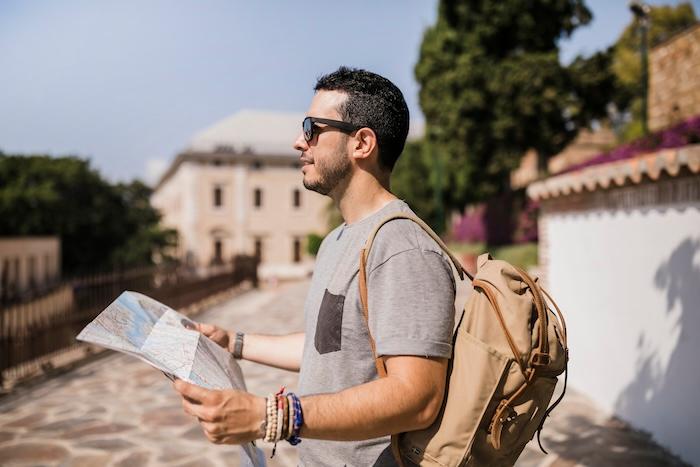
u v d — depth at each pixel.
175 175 51.03
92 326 1.32
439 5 20.81
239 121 48.22
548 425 4.89
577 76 18.12
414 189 30.53
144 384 6.84
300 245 45.59
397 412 1.17
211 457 4.46
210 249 44.06
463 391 1.27
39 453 4.55
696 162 3.80
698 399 3.92
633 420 4.82
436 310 1.25
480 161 20.34
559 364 1.32
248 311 13.73
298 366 1.83
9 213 35.50
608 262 5.30
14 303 7.08
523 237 20.72
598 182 5.11
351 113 1.48
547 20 18.92
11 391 6.51
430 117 20.89
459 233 30.08
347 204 1.54
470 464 1.29
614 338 5.19
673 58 13.24
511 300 1.31
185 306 13.34
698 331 3.94
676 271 4.21
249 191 44.62
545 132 18.39
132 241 39.88
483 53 19.02
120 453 4.55
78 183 39.12
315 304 1.53
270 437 1.15
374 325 1.30
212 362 1.46
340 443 1.44
